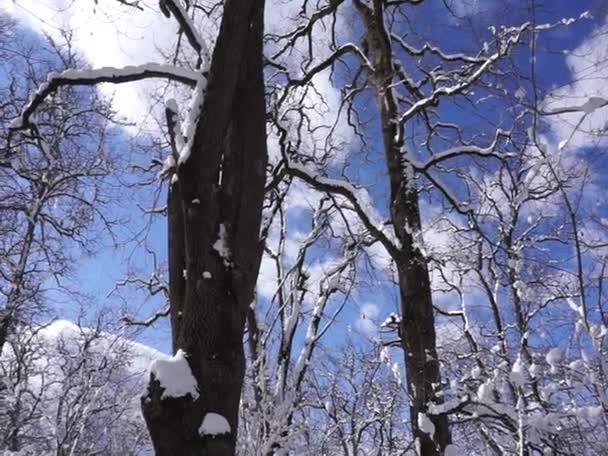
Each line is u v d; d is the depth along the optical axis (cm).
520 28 820
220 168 586
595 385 484
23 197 1667
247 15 571
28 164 1609
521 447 575
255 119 596
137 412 2338
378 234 945
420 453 804
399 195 963
